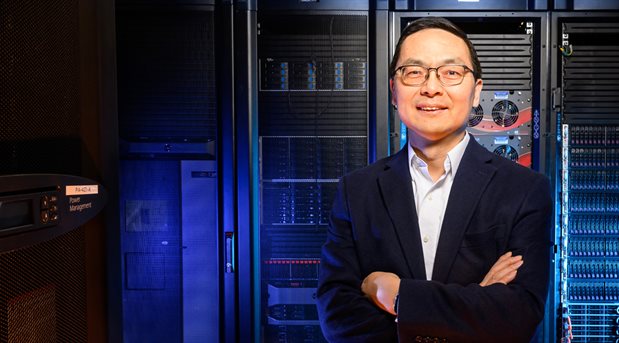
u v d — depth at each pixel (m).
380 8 2.73
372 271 1.36
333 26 2.81
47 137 0.54
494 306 1.14
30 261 0.50
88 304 0.63
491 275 1.23
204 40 2.73
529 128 2.89
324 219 2.87
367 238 1.36
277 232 2.88
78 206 0.57
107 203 0.67
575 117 2.86
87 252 0.62
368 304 1.30
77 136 0.61
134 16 2.73
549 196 1.33
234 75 2.75
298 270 2.88
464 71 1.23
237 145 2.76
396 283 1.22
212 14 2.71
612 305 2.88
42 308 0.52
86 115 0.63
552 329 2.81
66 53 0.58
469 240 1.26
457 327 1.14
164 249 2.81
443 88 1.22
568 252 2.88
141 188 2.79
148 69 2.74
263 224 2.87
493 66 2.88
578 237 2.89
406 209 1.31
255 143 2.78
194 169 2.78
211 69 2.74
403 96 1.26
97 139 0.65
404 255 1.30
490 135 2.90
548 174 2.83
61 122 0.57
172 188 2.79
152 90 2.75
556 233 2.82
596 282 2.89
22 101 0.50
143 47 2.74
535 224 1.27
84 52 0.62
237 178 2.77
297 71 2.84
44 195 0.50
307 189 2.87
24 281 0.49
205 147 2.75
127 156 2.79
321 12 2.76
